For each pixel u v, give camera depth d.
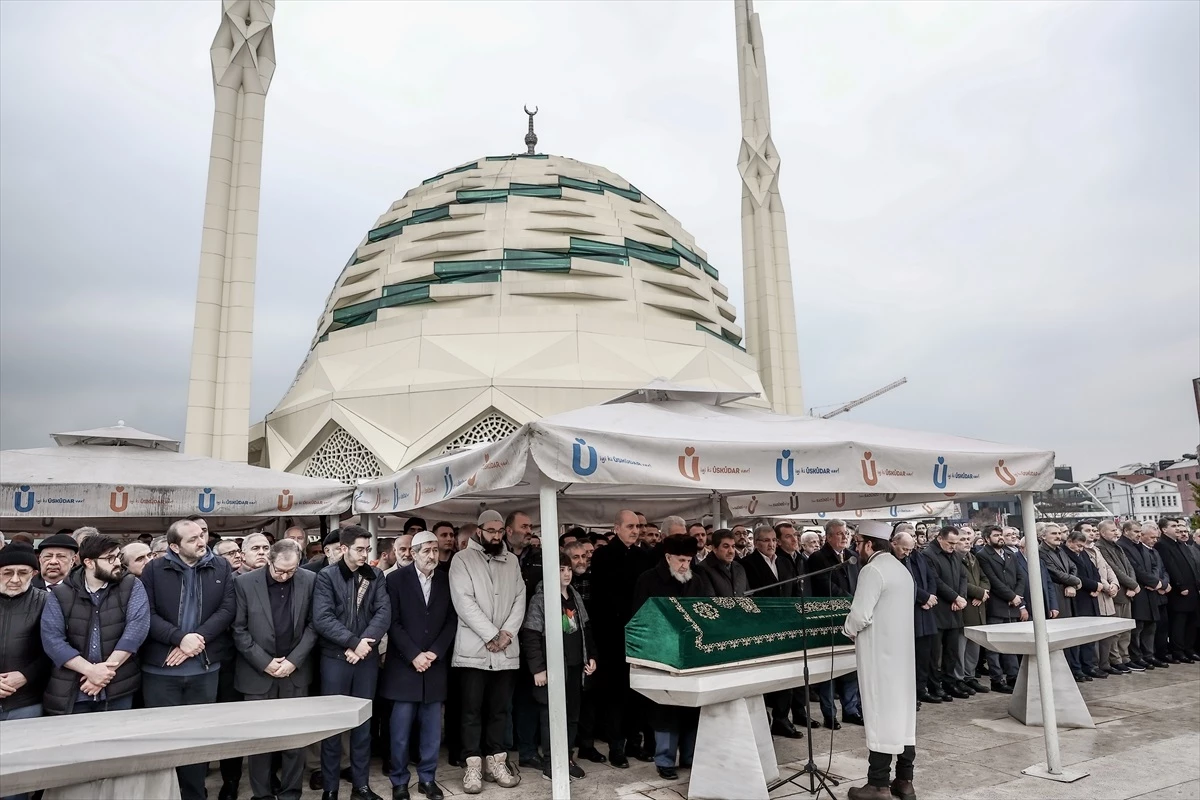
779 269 36.91
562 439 5.18
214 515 8.38
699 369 28.19
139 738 3.79
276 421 27.86
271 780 6.21
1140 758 7.11
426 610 6.49
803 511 11.47
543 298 29.16
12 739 3.71
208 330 24.52
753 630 6.29
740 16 39.53
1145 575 11.96
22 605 5.36
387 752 7.10
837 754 7.40
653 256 33.19
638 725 7.48
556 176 35.94
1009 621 10.73
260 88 26.88
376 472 23.83
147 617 5.73
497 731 6.65
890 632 5.93
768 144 38.12
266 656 5.97
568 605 6.89
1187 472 100.69
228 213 25.67
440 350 25.94
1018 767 6.91
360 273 33.50
